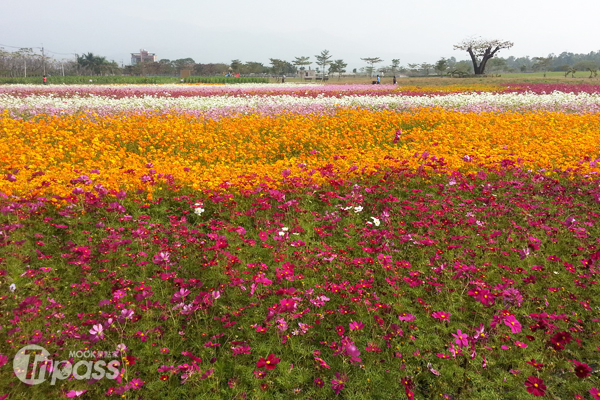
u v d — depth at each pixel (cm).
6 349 385
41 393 350
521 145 1158
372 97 2423
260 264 520
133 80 5988
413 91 3225
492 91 3105
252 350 409
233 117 1680
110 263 537
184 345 416
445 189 808
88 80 5775
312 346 418
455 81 5003
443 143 1192
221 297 482
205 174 843
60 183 760
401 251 596
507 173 913
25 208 630
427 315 454
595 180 847
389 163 933
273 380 377
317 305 447
